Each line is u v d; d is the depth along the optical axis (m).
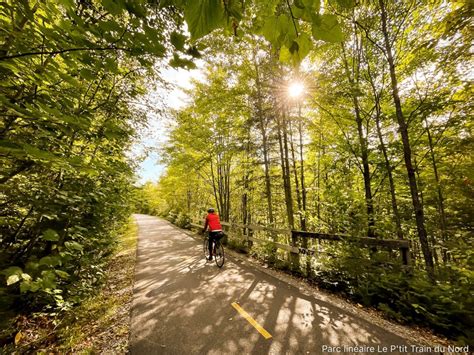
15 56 1.21
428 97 5.19
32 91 1.63
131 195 6.44
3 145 1.14
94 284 4.51
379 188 7.38
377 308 3.49
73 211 3.37
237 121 9.20
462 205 6.53
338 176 6.88
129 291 4.48
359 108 6.45
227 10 0.71
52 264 2.00
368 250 4.07
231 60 6.90
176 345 2.73
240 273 5.41
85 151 3.09
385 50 5.48
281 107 6.77
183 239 11.16
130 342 2.80
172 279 5.16
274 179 10.94
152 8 1.11
